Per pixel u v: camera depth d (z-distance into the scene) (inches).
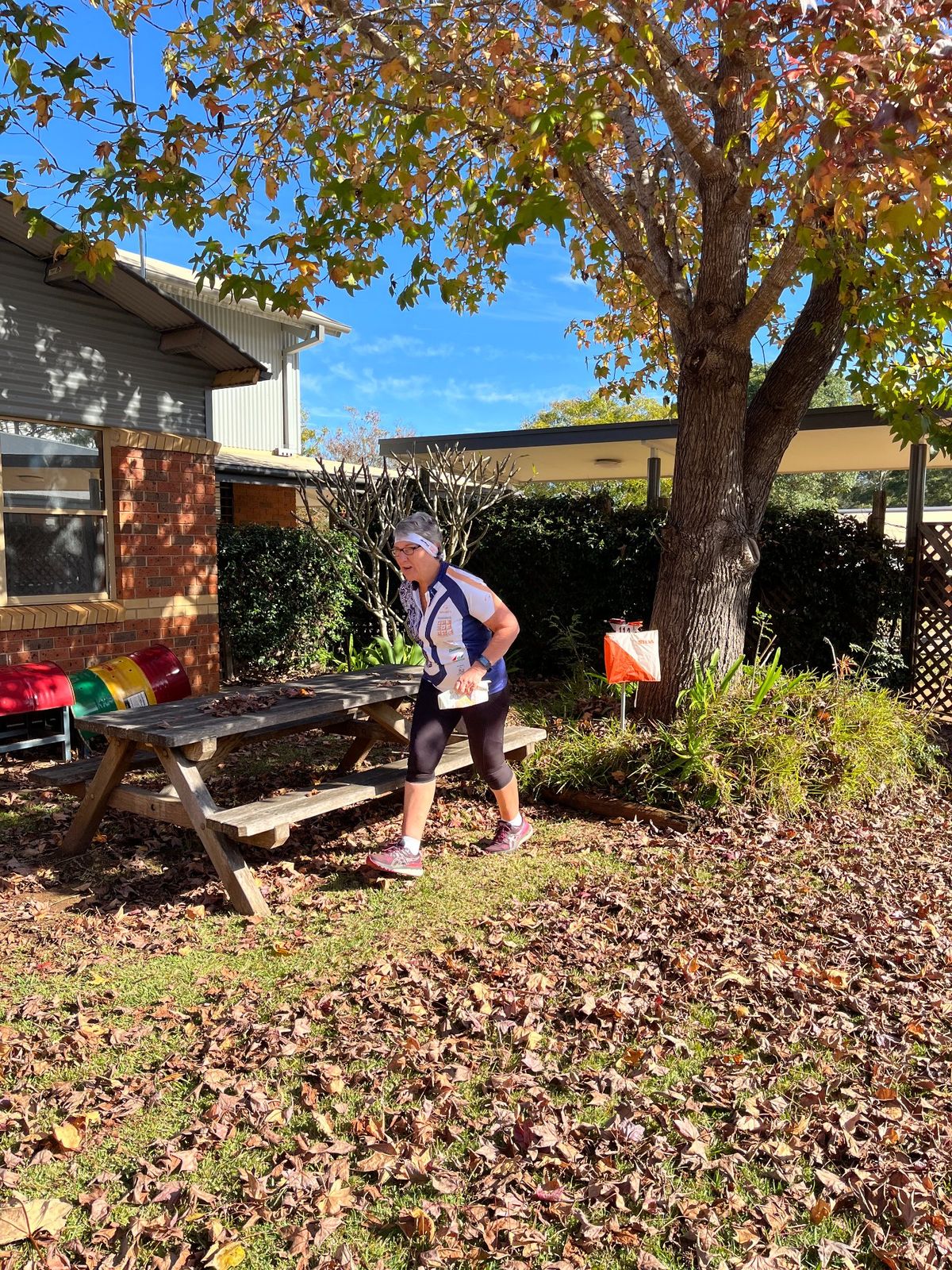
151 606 351.3
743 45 201.8
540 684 435.8
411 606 189.0
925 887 187.0
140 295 320.8
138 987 147.6
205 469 372.2
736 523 264.1
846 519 385.1
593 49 217.2
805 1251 91.2
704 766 229.9
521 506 466.9
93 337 327.6
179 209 245.8
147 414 349.1
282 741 325.1
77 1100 116.3
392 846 190.9
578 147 199.5
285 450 751.7
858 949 156.3
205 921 174.9
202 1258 90.7
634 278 385.4
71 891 190.9
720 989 142.9
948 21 184.2
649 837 218.1
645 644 246.8
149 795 196.4
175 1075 122.0
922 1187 98.1
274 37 280.1
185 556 364.8
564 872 194.7
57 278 302.2
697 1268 88.7
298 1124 111.2
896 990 142.3
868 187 171.9
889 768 253.3
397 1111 112.5
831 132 169.8
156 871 203.0
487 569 468.8
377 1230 94.3
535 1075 120.3
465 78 240.5
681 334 269.0
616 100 274.7
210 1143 108.0
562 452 525.7
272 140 270.5
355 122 302.0
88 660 328.2
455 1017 133.7
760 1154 105.0
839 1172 102.2
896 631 377.7
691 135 235.5
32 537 315.6
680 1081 119.0
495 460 530.6
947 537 369.4
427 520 183.8
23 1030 135.1
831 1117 111.1
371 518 421.1
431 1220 94.2
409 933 164.7
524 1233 92.5
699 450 261.9
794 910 173.5
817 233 219.6
